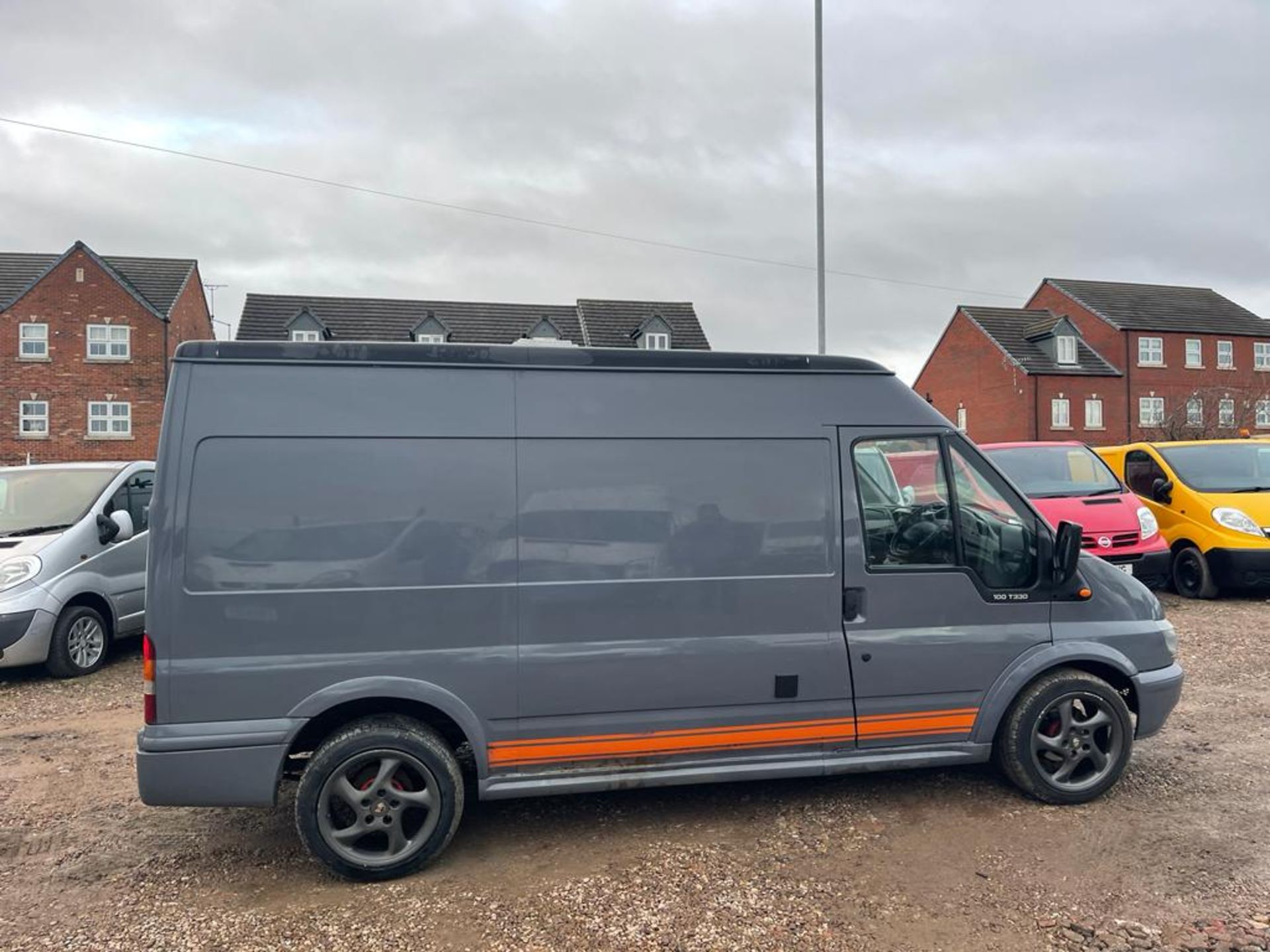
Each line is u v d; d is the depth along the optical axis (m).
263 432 3.57
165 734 3.44
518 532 3.74
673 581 3.86
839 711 4.04
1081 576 4.37
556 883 3.56
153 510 3.48
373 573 3.61
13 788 4.77
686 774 3.91
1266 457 10.25
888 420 4.17
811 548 4.02
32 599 7.02
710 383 4.02
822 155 17.89
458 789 3.70
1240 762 4.80
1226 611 9.02
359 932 3.21
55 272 30.39
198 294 35.91
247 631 3.50
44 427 30.27
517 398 3.81
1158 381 43.34
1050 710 4.27
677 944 3.10
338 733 3.61
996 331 45.06
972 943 3.09
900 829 4.02
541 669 3.73
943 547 4.19
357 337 36.91
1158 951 3.02
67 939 3.19
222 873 3.72
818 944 3.09
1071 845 3.83
